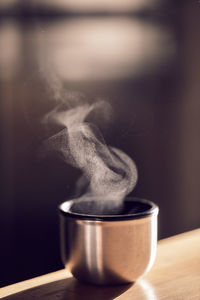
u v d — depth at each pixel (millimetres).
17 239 1252
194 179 1321
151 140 1271
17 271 1263
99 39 1203
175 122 1290
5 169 1213
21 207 1236
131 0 1213
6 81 1196
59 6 1188
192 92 1289
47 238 1262
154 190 1295
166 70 1267
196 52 1274
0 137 1204
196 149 1311
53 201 1229
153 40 1247
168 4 1245
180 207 1321
